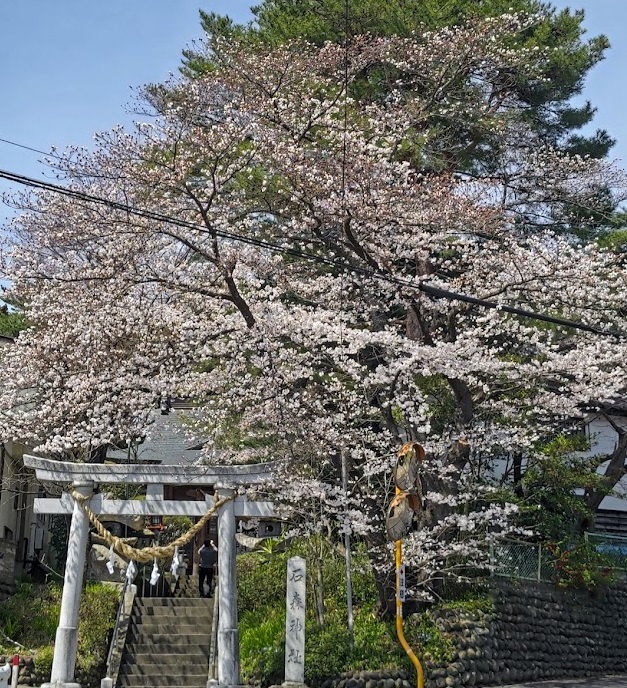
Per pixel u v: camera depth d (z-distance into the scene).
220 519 13.91
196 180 18.98
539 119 25.48
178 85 21.70
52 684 13.08
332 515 17.50
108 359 16.62
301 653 14.36
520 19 24.50
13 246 18.59
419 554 15.71
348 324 18.02
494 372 16.44
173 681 17.08
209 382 16.34
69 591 13.47
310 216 17.64
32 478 20.50
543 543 19.73
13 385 17.88
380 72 23.72
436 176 19.45
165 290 16.77
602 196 24.36
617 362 17.56
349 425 17.31
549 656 18.25
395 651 15.78
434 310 17.52
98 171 17.39
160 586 21.86
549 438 21.41
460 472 17.05
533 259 16.75
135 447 21.67
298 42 22.38
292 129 19.50
